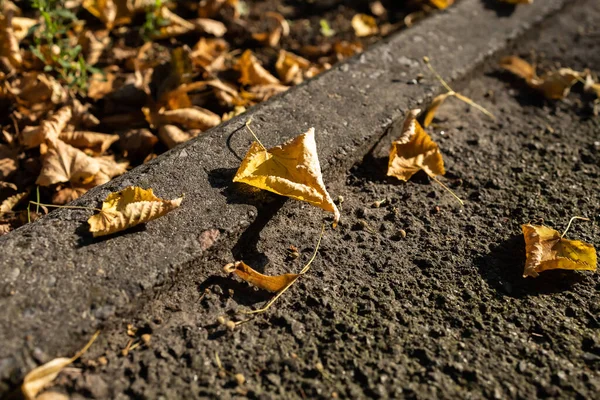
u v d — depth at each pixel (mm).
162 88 618
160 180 471
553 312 444
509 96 649
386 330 427
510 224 505
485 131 600
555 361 416
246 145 503
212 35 718
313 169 461
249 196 471
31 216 508
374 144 544
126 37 696
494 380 405
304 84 567
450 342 423
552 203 525
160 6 680
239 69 661
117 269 421
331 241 481
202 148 495
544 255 464
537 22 718
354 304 443
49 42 601
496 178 546
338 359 412
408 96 573
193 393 395
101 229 433
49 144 539
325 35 750
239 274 447
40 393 384
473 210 515
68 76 619
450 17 692
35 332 389
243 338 422
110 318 404
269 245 475
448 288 455
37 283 409
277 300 444
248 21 756
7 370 375
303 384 401
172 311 432
